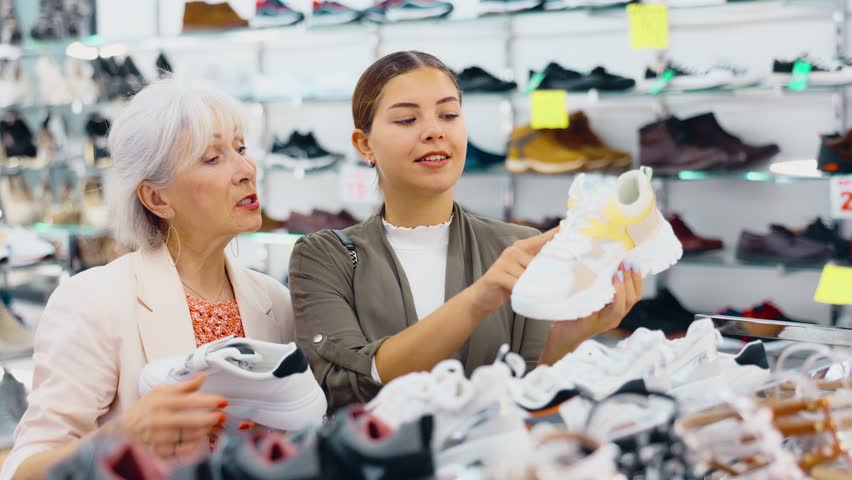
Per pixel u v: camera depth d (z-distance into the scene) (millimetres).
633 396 931
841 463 977
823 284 2877
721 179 3514
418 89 1378
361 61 4352
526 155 3590
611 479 735
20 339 3537
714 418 955
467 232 1508
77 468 773
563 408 959
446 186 1405
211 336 1472
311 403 1153
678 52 3582
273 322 1565
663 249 1286
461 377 893
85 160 4988
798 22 3328
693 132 3340
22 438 1270
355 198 4000
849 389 1017
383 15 3807
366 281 1445
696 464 898
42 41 5035
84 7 4969
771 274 3434
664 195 3600
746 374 1137
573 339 1314
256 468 702
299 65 4531
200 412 1077
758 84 3199
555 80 3492
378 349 1289
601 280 1195
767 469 892
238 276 1547
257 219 1459
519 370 914
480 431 868
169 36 4465
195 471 724
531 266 1201
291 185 4605
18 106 5258
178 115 1354
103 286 1384
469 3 3961
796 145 3379
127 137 1382
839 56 3125
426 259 1477
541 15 3562
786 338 1308
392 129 1387
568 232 1215
